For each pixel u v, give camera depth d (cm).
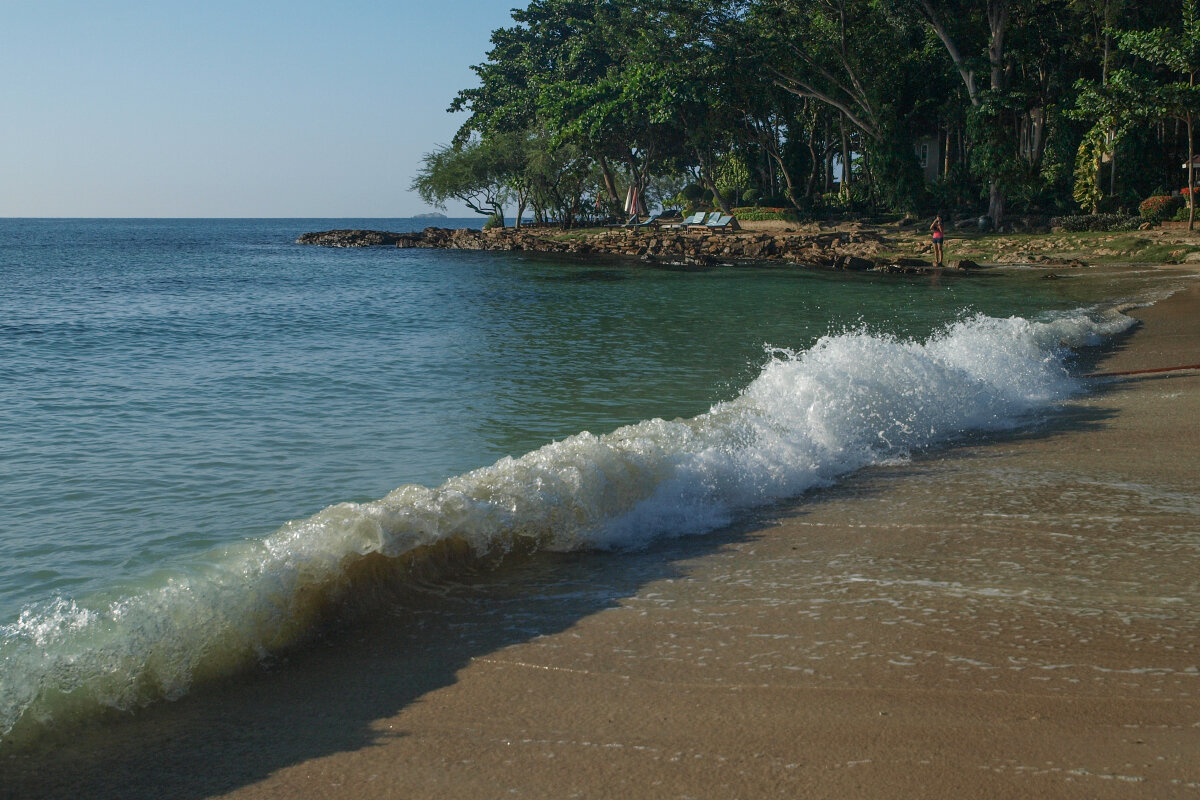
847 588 474
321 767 314
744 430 774
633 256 5272
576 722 340
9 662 362
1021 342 1308
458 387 1266
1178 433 838
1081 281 3091
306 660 403
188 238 11006
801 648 400
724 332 1958
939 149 6178
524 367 1461
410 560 496
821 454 759
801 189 6512
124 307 2706
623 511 600
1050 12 4703
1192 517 588
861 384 898
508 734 333
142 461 834
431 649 412
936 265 3900
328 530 480
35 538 609
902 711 339
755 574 503
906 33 5022
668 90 5456
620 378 1349
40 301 2955
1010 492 661
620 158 7044
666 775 302
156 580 484
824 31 5150
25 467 809
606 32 6456
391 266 4841
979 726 327
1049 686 356
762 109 5972
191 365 1505
